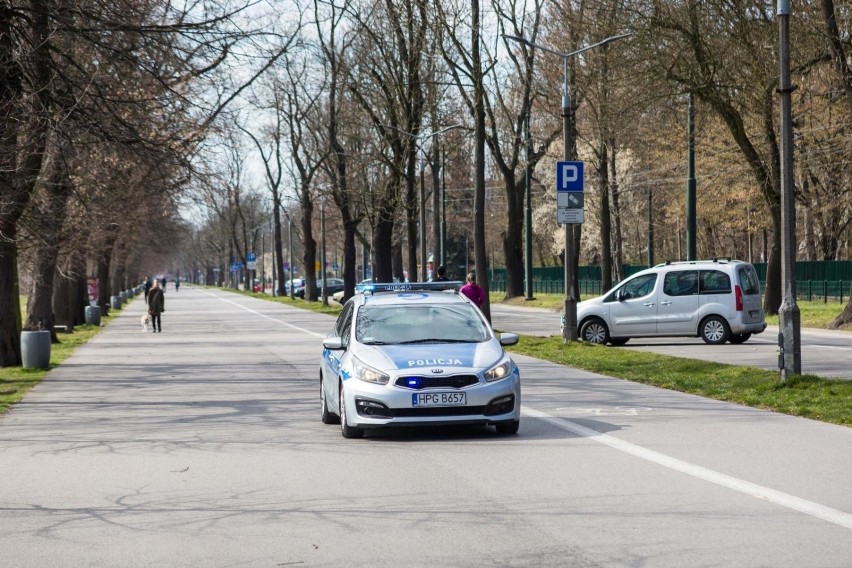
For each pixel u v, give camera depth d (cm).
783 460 1212
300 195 8638
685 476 1119
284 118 7825
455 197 12144
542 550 813
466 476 1143
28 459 1326
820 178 6209
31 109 2186
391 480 1128
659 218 9244
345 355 1498
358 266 16175
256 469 1220
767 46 3794
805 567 751
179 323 5959
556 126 6731
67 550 845
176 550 837
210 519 952
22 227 2886
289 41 2317
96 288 7456
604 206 5831
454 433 1492
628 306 3325
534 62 5691
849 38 3731
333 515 957
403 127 5112
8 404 1983
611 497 1014
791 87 1898
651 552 801
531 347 3169
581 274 9762
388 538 863
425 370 1406
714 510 948
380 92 5200
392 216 5853
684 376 2188
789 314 1919
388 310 1574
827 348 3016
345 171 6819
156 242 7144
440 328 1541
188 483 1138
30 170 2592
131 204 3734
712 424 1534
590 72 4475
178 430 1591
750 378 2055
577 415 1661
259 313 7238
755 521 901
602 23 4038
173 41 2205
